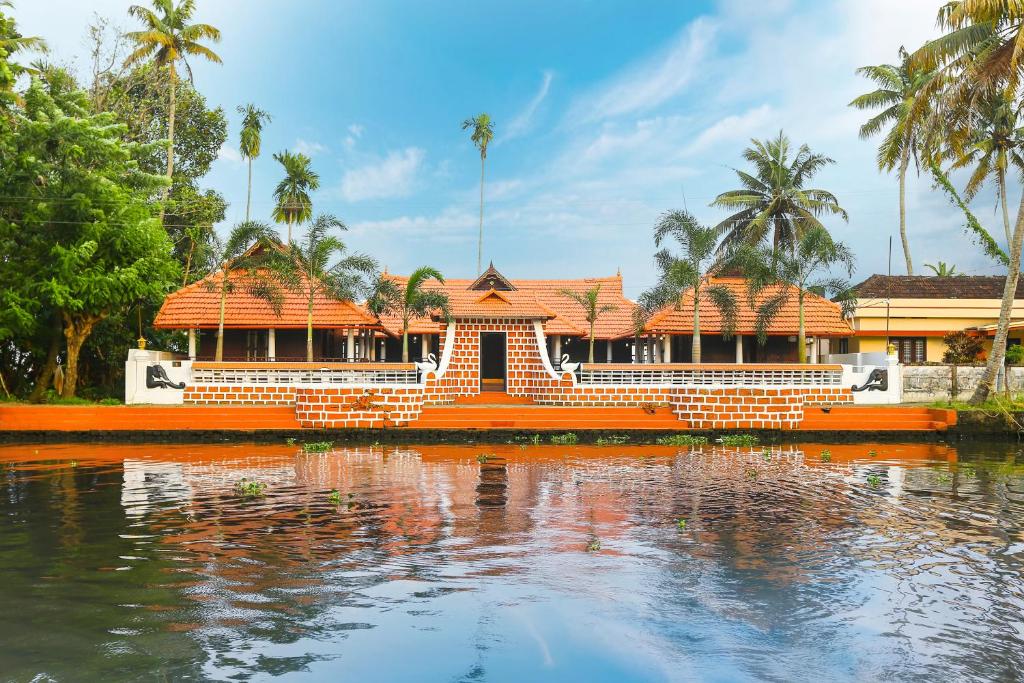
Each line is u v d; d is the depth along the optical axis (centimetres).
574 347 3950
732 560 833
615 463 1659
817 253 2852
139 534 946
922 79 3772
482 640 599
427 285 4003
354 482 1369
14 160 2536
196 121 4319
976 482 1405
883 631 626
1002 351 2420
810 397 2680
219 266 2850
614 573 779
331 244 2738
